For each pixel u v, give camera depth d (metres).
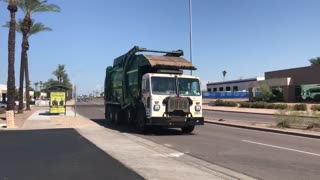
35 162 12.31
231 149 16.06
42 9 46.28
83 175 10.45
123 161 12.54
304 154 14.82
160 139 19.44
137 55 23.67
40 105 78.56
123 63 25.91
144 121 21.45
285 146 17.00
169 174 10.71
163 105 21.02
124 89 25.30
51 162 12.31
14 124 25.88
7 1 40.62
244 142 18.33
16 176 10.31
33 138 18.67
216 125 28.28
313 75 64.12
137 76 23.02
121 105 26.00
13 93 33.44
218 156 14.32
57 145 16.20
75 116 37.09
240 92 103.88
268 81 72.56
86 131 22.11
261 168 12.12
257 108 56.75
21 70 45.31
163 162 12.52
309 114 26.84
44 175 10.44
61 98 40.81
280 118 25.72
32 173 10.68
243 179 10.55
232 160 13.50
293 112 26.62
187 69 22.14
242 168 12.12
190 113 21.34
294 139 19.58
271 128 24.09
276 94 70.88
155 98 20.89
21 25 47.91
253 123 28.34
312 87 64.25
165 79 21.28
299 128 24.11
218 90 127.75
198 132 23.05
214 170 11.66
